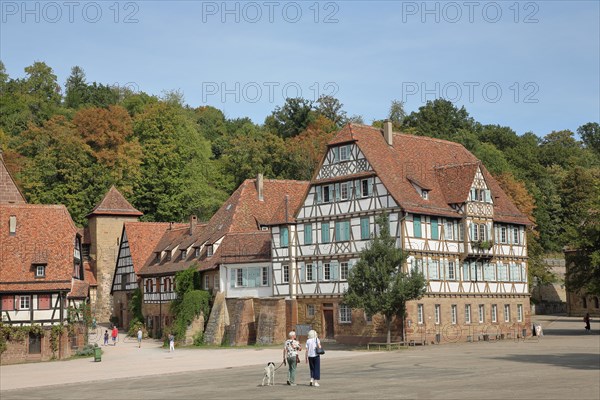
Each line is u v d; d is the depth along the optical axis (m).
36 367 53.88
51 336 59.81
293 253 64.50
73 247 64.06
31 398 34.91
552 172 131.00
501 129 136.38
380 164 61.44
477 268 65.19
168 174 102.81
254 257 66.81
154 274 78.19
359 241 60.72
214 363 49.84
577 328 77.12
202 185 105.25
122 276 86.94
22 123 126.50
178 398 31.77
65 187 96.88
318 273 62.94
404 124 130.50
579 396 26.70
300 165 101.00
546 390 28.66
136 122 107.56
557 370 36.12
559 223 115.69
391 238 55.34
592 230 69.31
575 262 71.75
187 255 74.81
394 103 135.38
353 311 60.31
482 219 65.00
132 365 51.69
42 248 63.03
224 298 67.19
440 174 65.88
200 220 101.38
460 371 37.16
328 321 62.34
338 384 33.91
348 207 61.75
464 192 63.59
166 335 70.06
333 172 63.22
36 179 96.69
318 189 63.97
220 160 119.06
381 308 53.41
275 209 74.75
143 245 85.31
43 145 104.75
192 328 67.75
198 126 141.00
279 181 76.88
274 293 65.19
